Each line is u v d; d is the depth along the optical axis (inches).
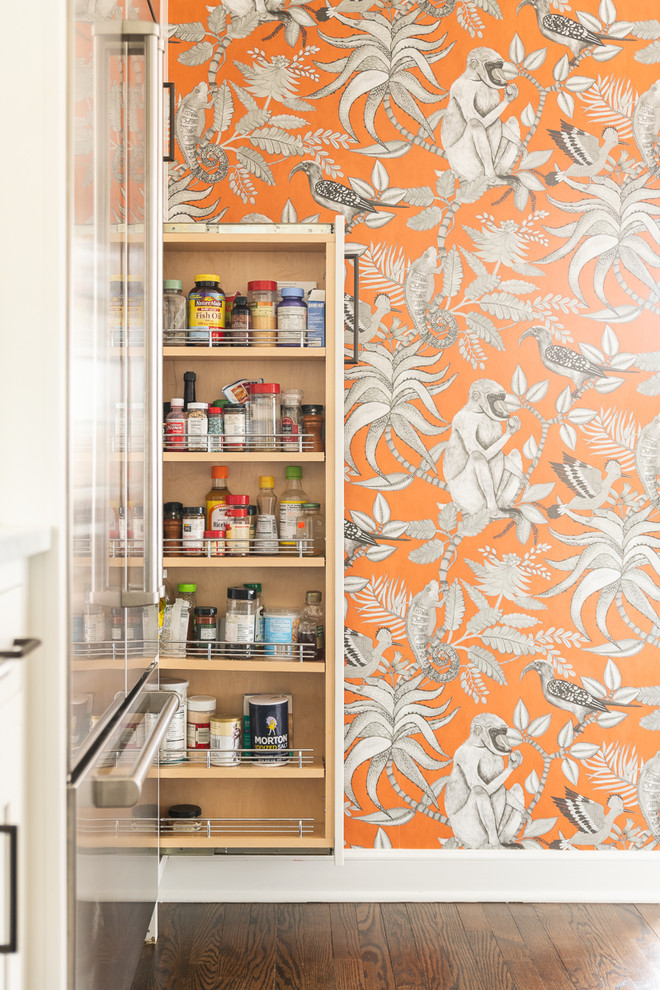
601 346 87.9
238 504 81.1
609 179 87.7
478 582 88.4
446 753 88.0
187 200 87.9
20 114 39.7
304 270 85.6
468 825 87.7
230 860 85.7
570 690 88.5
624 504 87.9
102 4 46.6
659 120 88.5
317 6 88.0
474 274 88.4
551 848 87.9
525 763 88.1
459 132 88.3
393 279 88.3
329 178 88.2
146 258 53.7
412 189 88.3
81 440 42.6
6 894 36.0
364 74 88.0
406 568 88.2
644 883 87.0
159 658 80.0
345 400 88.1
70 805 40.4
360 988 68.4
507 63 88.5
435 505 88.4
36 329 39.7
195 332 80.8
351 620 88.0
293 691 84.9
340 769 77.6
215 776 78.6
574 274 88.0
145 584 53.7
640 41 87.7
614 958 74.1
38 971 39.9
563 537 88.0
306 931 78.5
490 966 72.3
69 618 40.8
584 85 87.7
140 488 54.5
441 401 88.4
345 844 87.3
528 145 88.5
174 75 87.7
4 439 39.7
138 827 59.2
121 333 51.1
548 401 87.9
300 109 88.0
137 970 70.2
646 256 87.8
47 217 39.6
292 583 85.5
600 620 88.0
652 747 88.5
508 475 87.9
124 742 53.1
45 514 39.8
